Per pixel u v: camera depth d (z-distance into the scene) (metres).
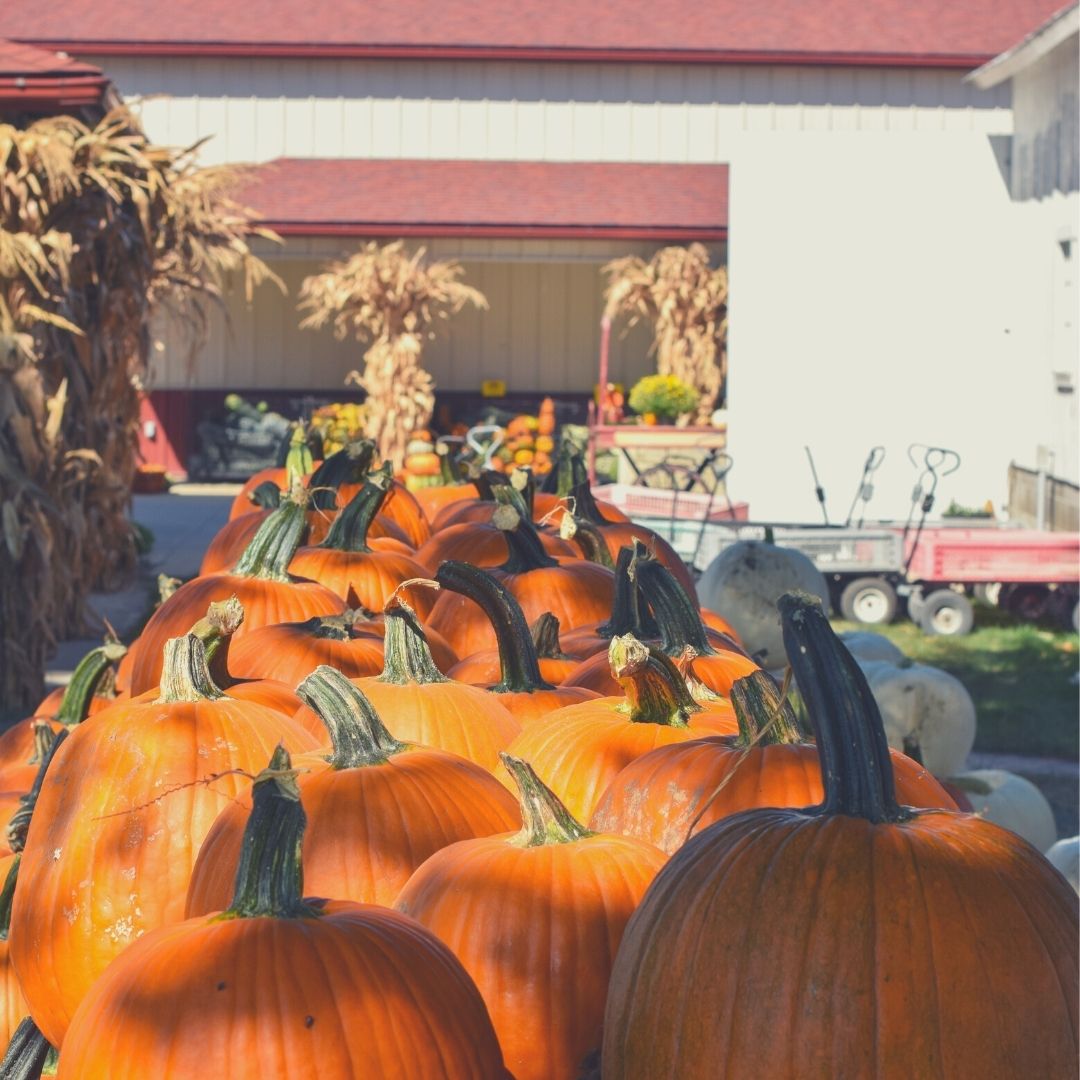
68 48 25.48
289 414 25.27
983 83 15.48
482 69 26.17
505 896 1.72
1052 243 14.11
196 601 3.11
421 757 2.03
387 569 3.48
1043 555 12.52
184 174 12.20
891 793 1.56
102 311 11.81
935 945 1.41
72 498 11.02
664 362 22.25
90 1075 1.46
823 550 12.45
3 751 3.81
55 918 2.11
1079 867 4.67
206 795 2.12
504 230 23.06
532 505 4.31
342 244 23.48
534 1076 1.68
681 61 25.91
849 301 15.62
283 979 1.46
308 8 26.25
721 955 1.44
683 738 2.19
